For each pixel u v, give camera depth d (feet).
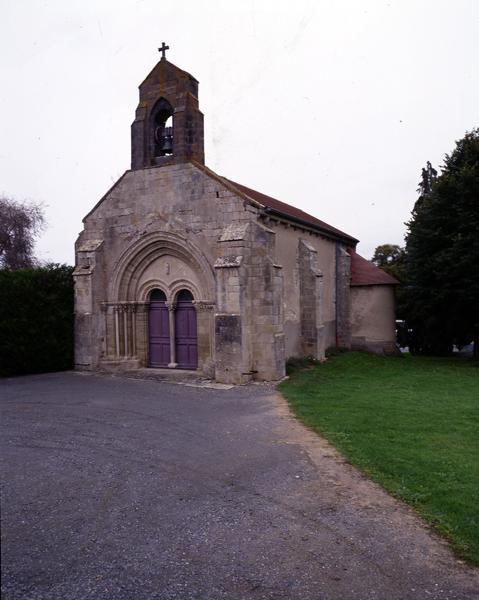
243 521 18.28
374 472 23.20
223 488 21.44
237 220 51.01
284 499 20.33
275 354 49.08
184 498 20.30
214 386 46.83
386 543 16.72
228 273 48.19
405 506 19.66
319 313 64.34
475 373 59.41
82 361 59.16
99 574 14.56
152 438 29.01
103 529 17.42
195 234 53.47
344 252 79.82
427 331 82.64
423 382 51.31
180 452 26.40
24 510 18.89
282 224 58.59
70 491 20.83
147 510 19.07
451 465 23.93
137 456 25.63
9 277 57.16
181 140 54.44
